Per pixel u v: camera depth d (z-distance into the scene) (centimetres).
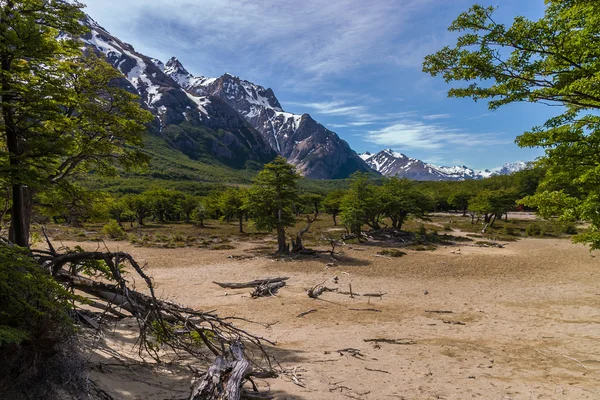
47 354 504
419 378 873
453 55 766
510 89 752
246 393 702
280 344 1175
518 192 7312
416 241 4272
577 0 666
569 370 948
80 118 1308
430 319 1511
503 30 705
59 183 1078
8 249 572
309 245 4009
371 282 2264
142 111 1516
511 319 1511
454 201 9169
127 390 625
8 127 845
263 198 3331
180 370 821
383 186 5069
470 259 3108
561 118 811
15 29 796
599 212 768
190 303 1748
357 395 758
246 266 2808
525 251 3594
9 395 436
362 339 1237
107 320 1124
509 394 784
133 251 3484
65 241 3938
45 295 561
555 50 705
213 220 8769
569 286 2139
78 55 1271
